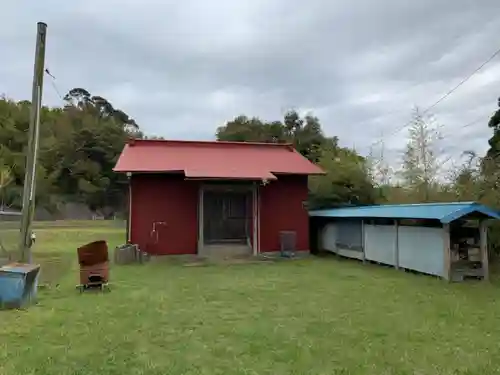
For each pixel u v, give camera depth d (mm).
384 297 7711
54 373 4074
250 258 14195
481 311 6578
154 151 16094
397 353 4645
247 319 6141
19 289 6934
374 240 12773
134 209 14406
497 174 11781
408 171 17656
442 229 9727
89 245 8469
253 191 14742
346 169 18375
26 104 52094
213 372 4105
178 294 8047
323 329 5605
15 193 31625
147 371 4133
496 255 11008
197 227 14672
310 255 15430
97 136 57875
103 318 6176
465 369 4180
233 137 42531
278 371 4133
